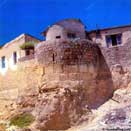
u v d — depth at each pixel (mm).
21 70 43438
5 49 50250
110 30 44125
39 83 39969
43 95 38594
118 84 40375
